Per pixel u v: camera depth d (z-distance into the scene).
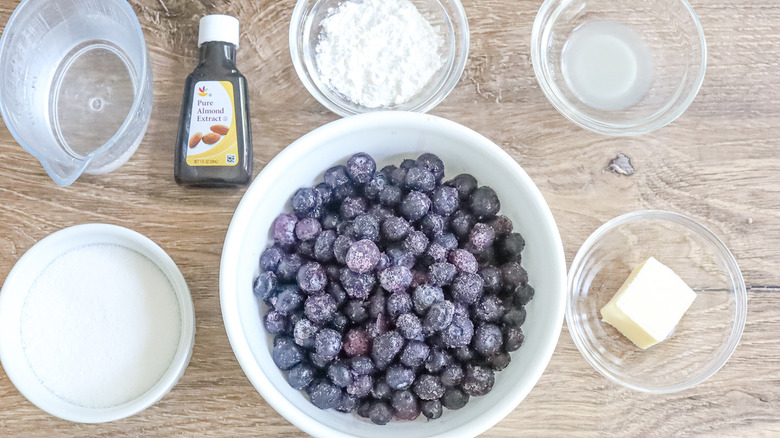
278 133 0.49
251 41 0.49
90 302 0.47
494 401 0.42
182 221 0.48
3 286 0.46
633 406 0.48
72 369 0.47
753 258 0.50
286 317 0.44
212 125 0.46
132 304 0.47
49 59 0.50
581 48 0.51
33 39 0.49
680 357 0.50
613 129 0.49
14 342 0.46
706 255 0.50
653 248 0.50
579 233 0.49
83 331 0.47
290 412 0.41
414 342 0.42
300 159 0.43
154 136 0.49
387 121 0.43
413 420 0.44
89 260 0.47
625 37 0.51
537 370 0.41
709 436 0.49
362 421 0.43
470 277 0.42
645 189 0.49
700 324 0.50
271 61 0.49
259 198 0.42
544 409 0.48
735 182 0.50
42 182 0.49
